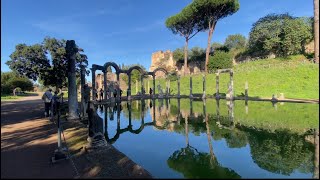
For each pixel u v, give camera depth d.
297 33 55.19
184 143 13.41
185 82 59.69
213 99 39.44
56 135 12.88
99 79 62.72
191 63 76.44
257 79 46.25
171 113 25.31
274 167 9.50
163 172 8.94
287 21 57.28
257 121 18.62
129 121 21.38
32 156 9.49
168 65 86.50
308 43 57.00
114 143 13.68
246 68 55.38
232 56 67.75
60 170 8.16
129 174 8.16
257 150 11.82
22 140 11.81
